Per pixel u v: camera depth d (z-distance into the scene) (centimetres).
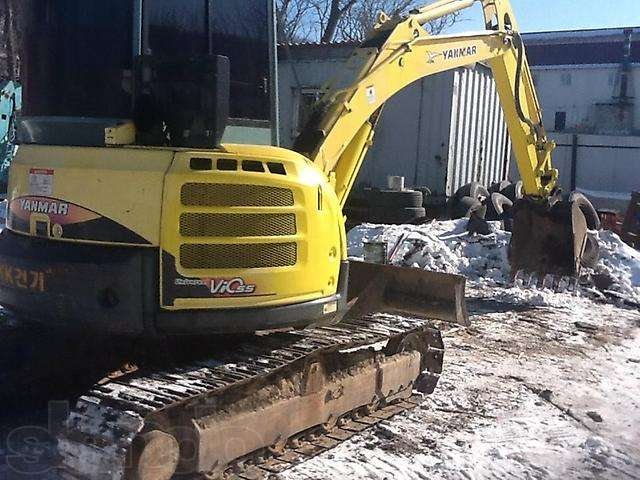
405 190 1555
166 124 454
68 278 437
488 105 1797
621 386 704
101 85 466
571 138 2939
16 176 484
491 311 971
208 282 439
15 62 1617
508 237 1215
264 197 459
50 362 538
